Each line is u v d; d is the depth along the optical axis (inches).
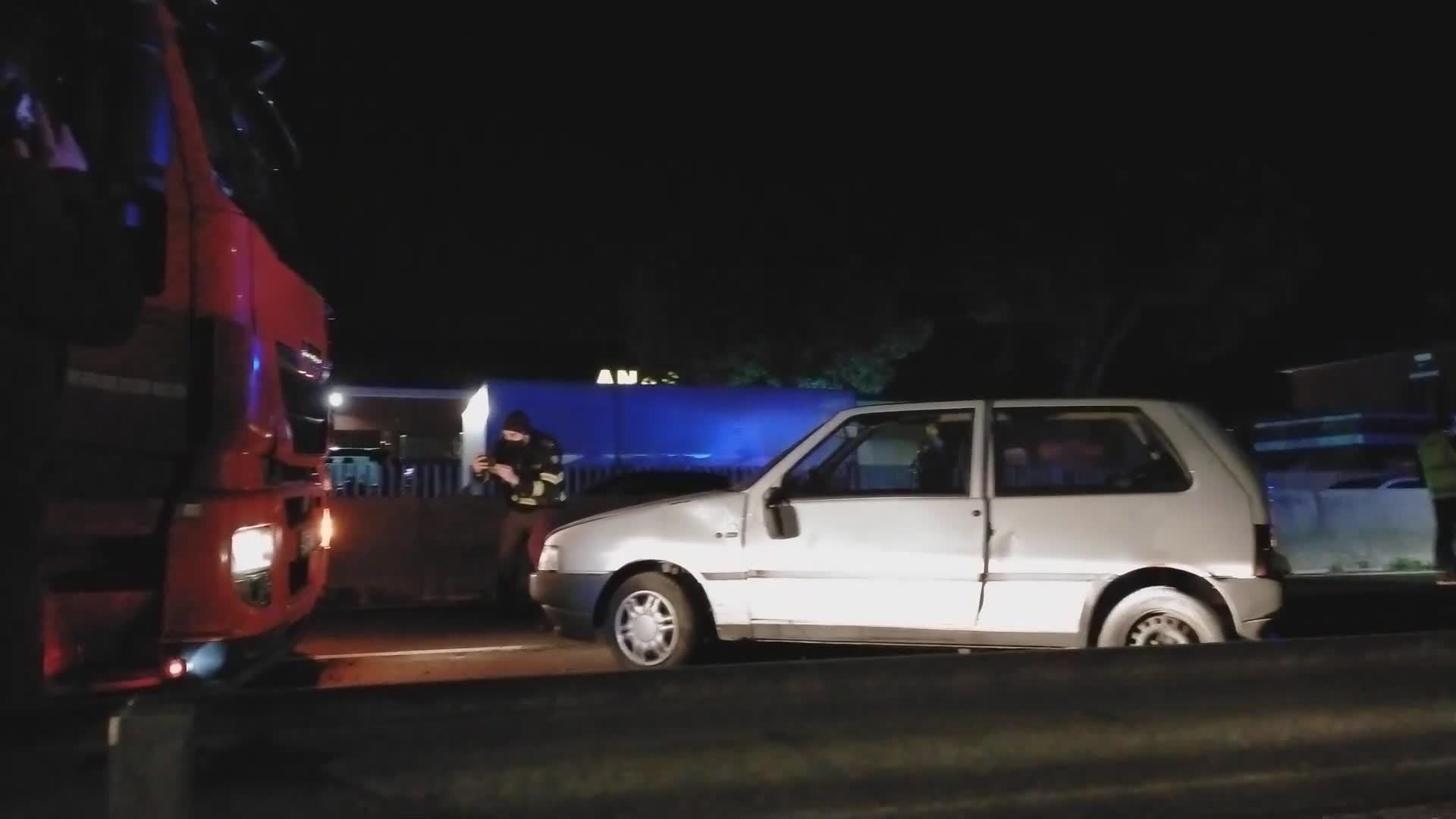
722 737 131.5
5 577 135.1
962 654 144.6
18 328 138.1
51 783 110.0
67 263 145.3
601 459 802.8
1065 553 295.3
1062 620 295.0
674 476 663.1
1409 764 158.4
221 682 213.0
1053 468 309.9
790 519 318.0
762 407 844.6
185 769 108.0
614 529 335.3
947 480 314.5
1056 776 143.7
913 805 137.3
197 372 211.5
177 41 214.1
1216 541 288.5
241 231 218.7
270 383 230.1
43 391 141.3
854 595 310.0
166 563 205.3
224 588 209.9
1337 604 490.9
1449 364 1233.4
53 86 170.9
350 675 362.6
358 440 949.8
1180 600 287.7
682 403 830.5
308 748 116.6
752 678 134.0
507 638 437.4
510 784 123.0
